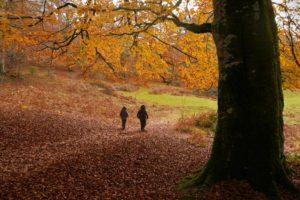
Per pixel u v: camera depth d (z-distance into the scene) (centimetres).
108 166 1091
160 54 1276
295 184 819
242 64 798
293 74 1221
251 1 791
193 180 867
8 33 1031
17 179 919
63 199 796
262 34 790
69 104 3030
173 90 4694
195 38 1218
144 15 1148
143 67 1334
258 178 784
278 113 819
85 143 1538
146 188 900
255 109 791
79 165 1074
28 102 2714
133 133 2072
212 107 3941
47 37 1118
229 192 769
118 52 1363
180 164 1210
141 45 1245
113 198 817
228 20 804
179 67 1318
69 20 1120
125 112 2269
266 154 793
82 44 1280
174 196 813
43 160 1165
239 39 798
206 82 1297
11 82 3447
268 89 790
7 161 1144
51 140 1596
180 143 1783
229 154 814
